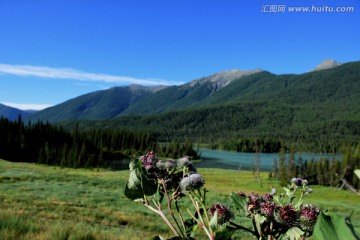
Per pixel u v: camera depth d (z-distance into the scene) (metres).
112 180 39.53
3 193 23.73
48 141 125.50
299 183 2.16
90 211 19.58
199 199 1.63
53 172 42.94
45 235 10.93
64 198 24.47
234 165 135.75
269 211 1.52
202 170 107.19
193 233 1.63
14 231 10.64
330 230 0.78
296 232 1.50
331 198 51.56
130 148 150.12
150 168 1.85
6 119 125.88
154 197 1.77
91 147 133.00
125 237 13.43
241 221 15.98
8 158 106.69
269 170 119.88
